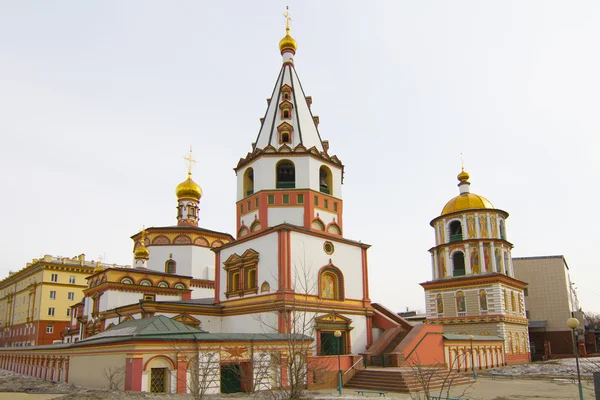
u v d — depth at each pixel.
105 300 45.44
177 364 22.41
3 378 32.22
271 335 26.95
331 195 40.31
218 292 40.19
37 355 33.38
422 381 17.52
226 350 24.19
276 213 37.66
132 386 20.91
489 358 45.91
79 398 19.09
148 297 47.78
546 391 29.22
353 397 23.80
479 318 52.12
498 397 26.64
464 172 61.25
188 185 60.59
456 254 58.06
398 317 40.38
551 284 68.12
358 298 39.06
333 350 35.22
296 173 38.72
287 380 25.12
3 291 97.06
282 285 33.41
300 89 43.62
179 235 56.44
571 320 18.64
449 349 39.59
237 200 40.94
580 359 53.31
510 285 54.62
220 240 58.91
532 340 67.50
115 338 23.38
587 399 25.62
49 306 78.50
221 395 22.06
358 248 40.47
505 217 58.12
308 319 34.00
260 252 36.41
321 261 36.84
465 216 56.66
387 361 33.56
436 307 56.16
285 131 40.44
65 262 84.56
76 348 26.84
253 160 39.84
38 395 22.45
